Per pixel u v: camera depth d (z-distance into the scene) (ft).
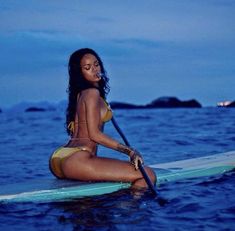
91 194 14.58
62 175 15.83
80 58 15.81
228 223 11.44
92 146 15.53
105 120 15.80
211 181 16.38
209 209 12.70
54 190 14.58
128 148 15.06
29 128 70.23
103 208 13.03
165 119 78.07
